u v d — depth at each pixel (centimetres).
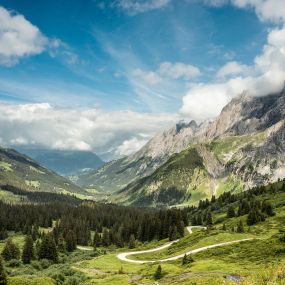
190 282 8069
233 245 12750
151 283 9325
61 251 19175
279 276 6178
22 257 15700
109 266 14438
